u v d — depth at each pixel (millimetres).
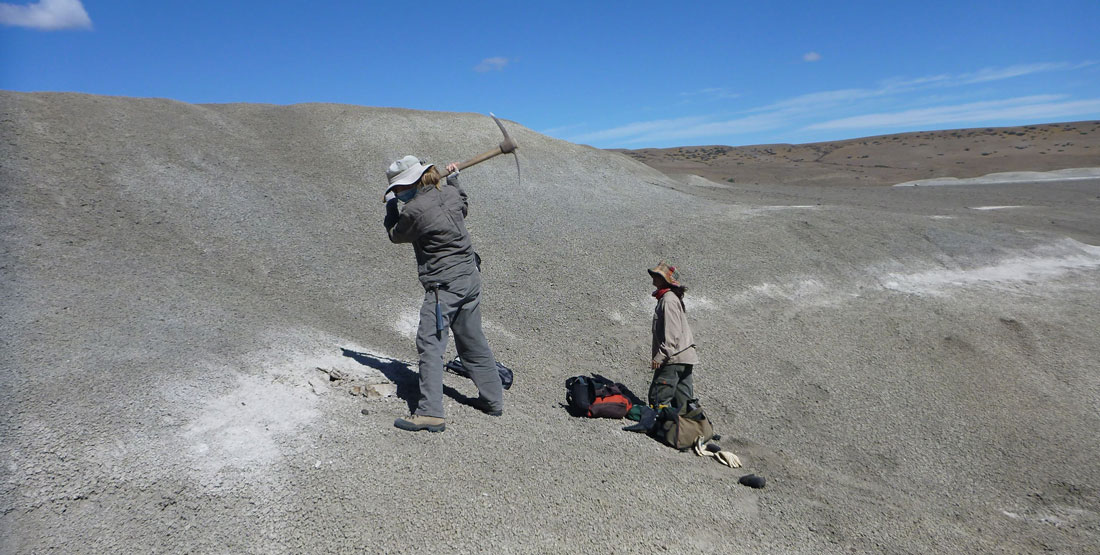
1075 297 10266
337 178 11945
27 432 3584
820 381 7316
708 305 8977
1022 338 8742
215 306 6309
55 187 8680
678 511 4074
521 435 4762
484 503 3738
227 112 14227
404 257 9227
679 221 12391
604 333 7926
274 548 3193
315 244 9039
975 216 16797
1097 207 19469
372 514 3496
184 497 3410
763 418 6527
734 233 11719
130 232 7980
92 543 3059
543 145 17062
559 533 3594
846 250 11438
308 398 4641
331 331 6449
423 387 4492
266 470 3723
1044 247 12695
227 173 10844
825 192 25906
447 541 3391
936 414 6875
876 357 7980
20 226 7332
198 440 3855
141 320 5473
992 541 4629
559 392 6223
